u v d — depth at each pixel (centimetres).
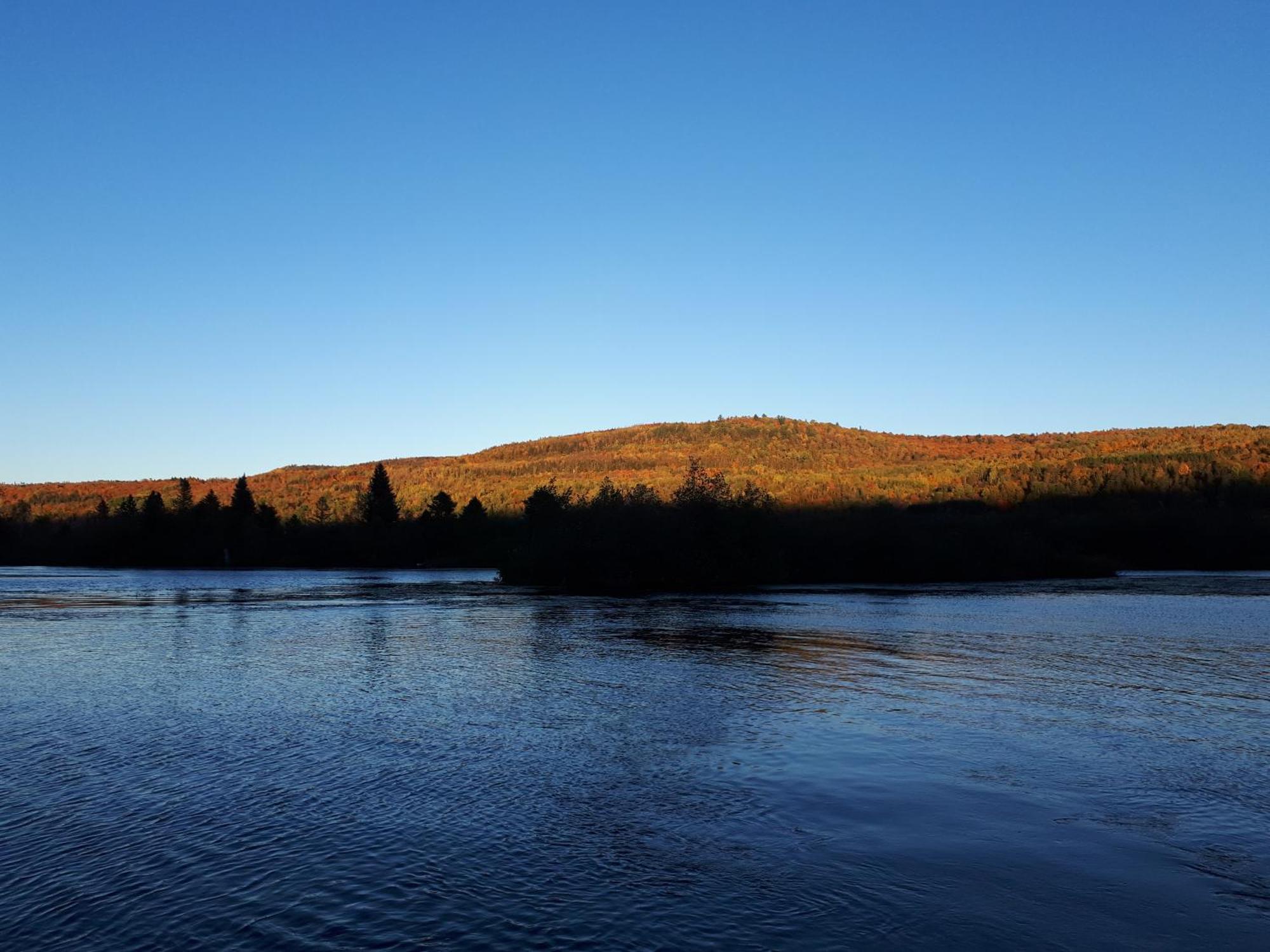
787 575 9162
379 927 1068
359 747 1953
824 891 1165
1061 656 3444
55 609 5853
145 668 3155
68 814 1491
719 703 2469
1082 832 1395
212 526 15462
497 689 2708
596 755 1877
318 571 13438
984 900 1137
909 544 9619
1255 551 11756
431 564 14962
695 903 1128
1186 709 2388
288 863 1271
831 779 1694
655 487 19862
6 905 1135
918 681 2852
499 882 1203
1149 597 6912
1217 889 1175
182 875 1229
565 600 6806
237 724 2195
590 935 1044
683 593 7638
